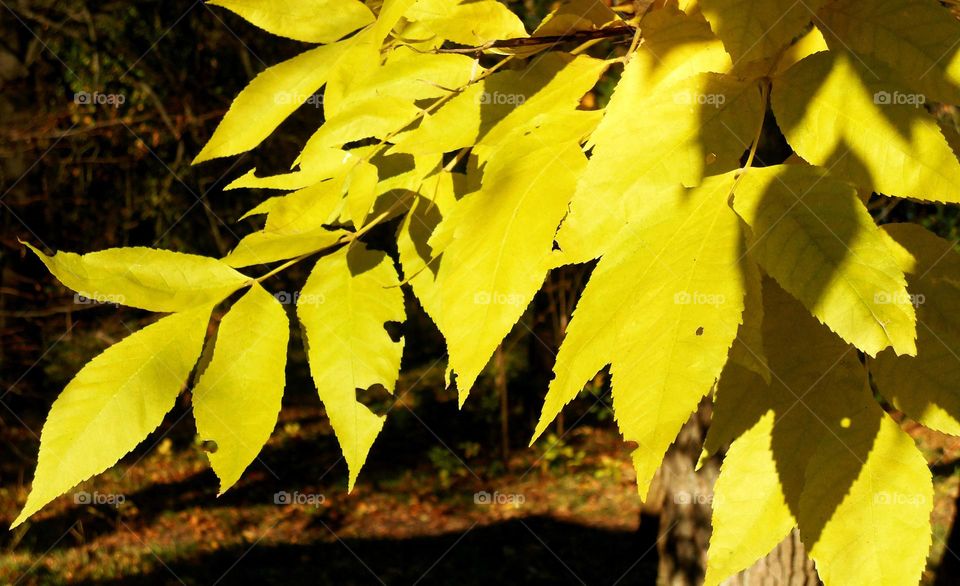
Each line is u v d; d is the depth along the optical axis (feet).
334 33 3.03
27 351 26.91
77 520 29.07
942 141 2.63
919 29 2.72
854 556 2.65
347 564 28.30
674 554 18.11
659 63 2.81
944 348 2.74
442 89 3.10
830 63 2.70
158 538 29.71
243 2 3.00
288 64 2.99
